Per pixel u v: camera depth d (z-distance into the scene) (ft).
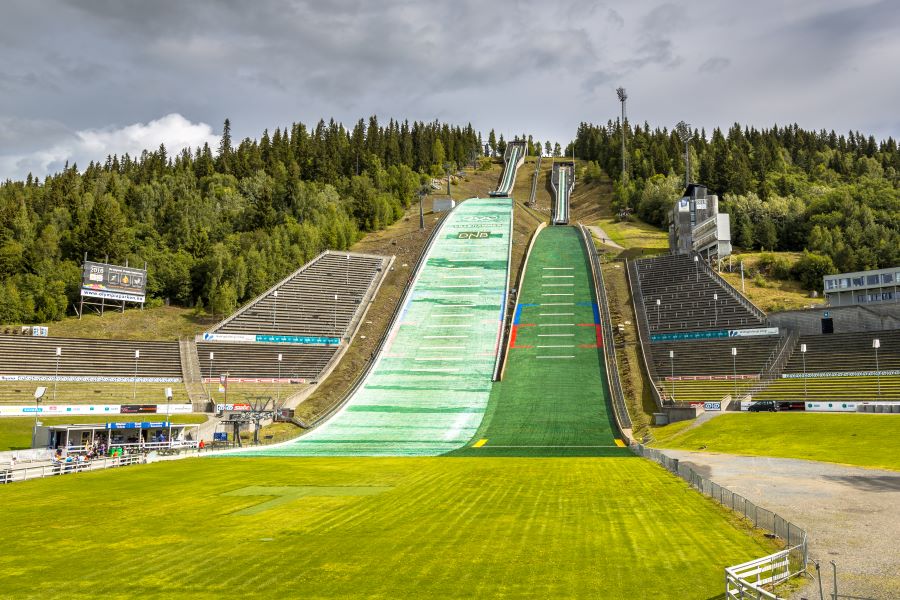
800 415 281.33
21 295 447.83
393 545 111.86
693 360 378.94
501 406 339.16
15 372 354.54
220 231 602.85
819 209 618.44
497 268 529.45
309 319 463.01
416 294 491.31
